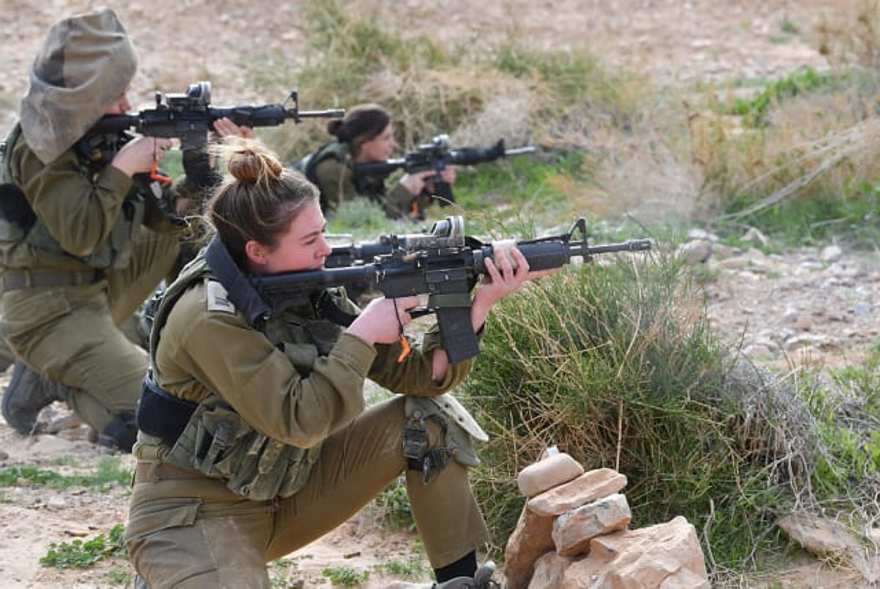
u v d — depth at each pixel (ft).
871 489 26.35
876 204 48.01
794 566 24.77
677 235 33.24
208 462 20.43
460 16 82.69
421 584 22.74
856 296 40.63
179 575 20.11
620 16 84.17
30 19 84.64
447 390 21.72
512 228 31.40
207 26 82.94
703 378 26.76
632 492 26.07
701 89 65.31
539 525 22.30
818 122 53.31
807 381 29.19
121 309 32.94
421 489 21.79
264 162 19.92
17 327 31.14
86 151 30.35
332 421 19.97
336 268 20.56
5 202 30.60
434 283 20.57
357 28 68.13
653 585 20.25
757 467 26.58
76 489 29.71
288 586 24.79
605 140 57.21
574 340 26.91
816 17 75.10
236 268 20.01
